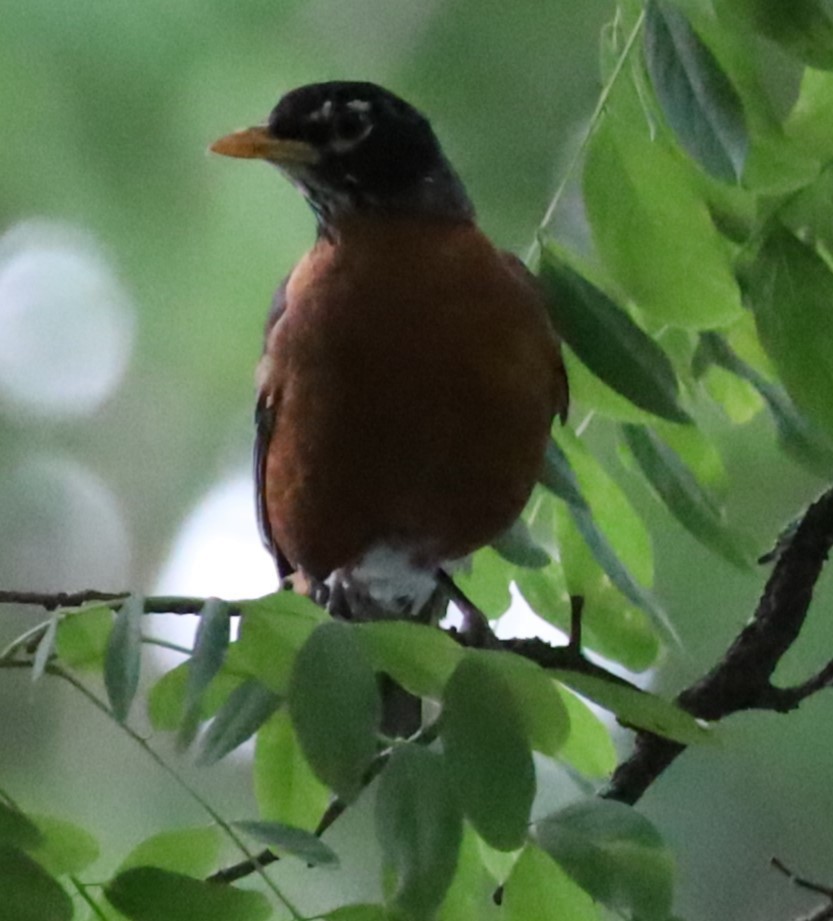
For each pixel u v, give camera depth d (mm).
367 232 7203
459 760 4160
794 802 9039
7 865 4105
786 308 5262
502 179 9469
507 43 9664
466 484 7027
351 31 10062
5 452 11688
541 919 4625
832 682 6262
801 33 4918
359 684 4133
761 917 9000
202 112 10078
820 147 5246
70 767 9750
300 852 4371
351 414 7047
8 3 9844
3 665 4512
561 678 4383
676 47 5074
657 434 6016
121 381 11531
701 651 8336
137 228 10406
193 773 8766
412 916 4059
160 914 4441
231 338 10750
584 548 6320
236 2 9953
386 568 7609
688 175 5492
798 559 6289
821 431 5277
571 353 6285
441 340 6898
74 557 11586
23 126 10047
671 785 9219
